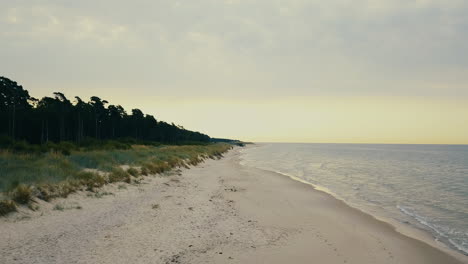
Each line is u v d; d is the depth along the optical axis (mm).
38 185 11789
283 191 21141
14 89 55781
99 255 7633
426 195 21156
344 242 10406
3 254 7051
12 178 12305
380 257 9234
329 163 52688
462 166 47500
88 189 13930
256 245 9469
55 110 58844
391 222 13750
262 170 37125
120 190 15297
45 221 9562
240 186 22219
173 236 9602
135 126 88625
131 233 9484
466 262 9219
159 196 15430
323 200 18422
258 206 15453
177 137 123375
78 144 37875
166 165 25375
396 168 43062
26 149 24859
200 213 12805
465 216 15141
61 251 7629
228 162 49156
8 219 9031
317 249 9516
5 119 53094
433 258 9430
